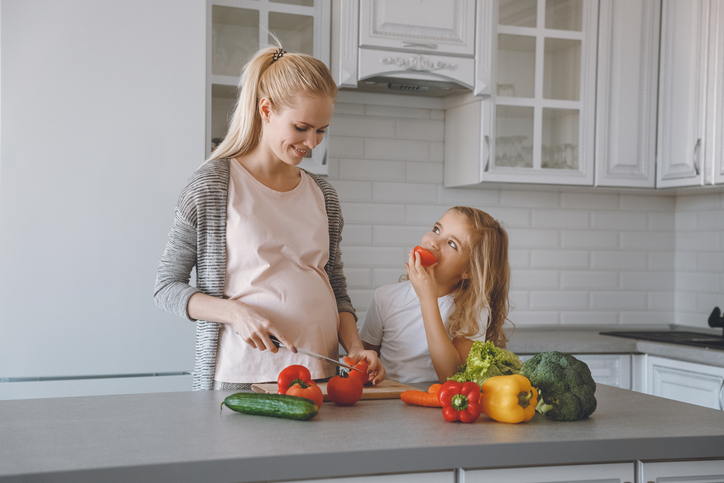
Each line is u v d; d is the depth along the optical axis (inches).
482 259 64.4
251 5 96.1
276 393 46.8
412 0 100.3
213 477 35.1
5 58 80.1
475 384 45.3
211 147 94.3
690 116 109.3
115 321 83.4
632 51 113.1
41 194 81.0
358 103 115.0
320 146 99.3
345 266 115.0
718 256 121.8
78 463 34.1
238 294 54.3
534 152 108.7
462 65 102.9
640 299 129.3
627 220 128.8
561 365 47.0
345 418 46.1
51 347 81.3
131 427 42.3
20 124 80.4
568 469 41.5
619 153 113.0
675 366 98.3
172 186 85.4
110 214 83.3
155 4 85.4
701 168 107.3
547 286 124.5
